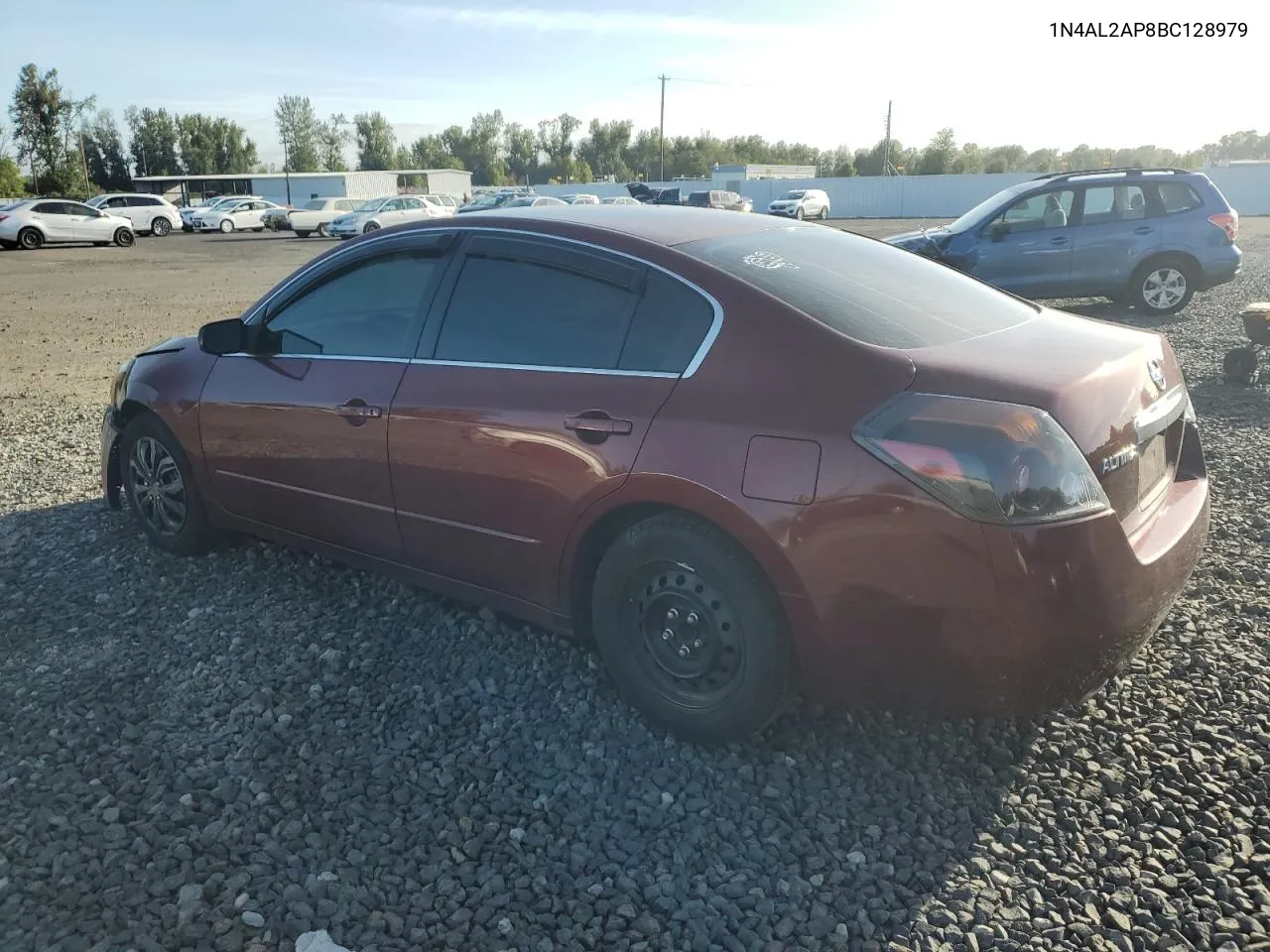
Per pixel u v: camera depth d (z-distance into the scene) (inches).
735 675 117.3
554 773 119.8
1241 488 215.8
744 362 115.2
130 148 4306.1
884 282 134.1
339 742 126.0
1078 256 472.7
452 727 129.5
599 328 128.3
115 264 1000.2
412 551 149.2
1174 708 129.3
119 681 140.9
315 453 155.6
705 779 118.0
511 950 93.1
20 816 111.3
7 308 631.2
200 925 95.6
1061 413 103.4
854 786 116.4
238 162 4458.7
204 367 174.4
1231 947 91.4
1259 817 108.4
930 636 105.0
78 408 332.8
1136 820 108.7
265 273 882.8
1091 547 102.4
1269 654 142.3
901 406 105.3
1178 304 472.1
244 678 141.4
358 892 100.1
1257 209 1983.3
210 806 113.3
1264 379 326.3
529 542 132.6
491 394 133.4
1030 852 105.0
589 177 4712.1
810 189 2106.3
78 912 97.1
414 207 1449.3
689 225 140.4
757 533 109.8
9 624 159.9
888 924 95.8
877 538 104.5
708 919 96.7
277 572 177.9
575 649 148.9
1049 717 128.2
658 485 116.3
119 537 197.3
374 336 151.4
